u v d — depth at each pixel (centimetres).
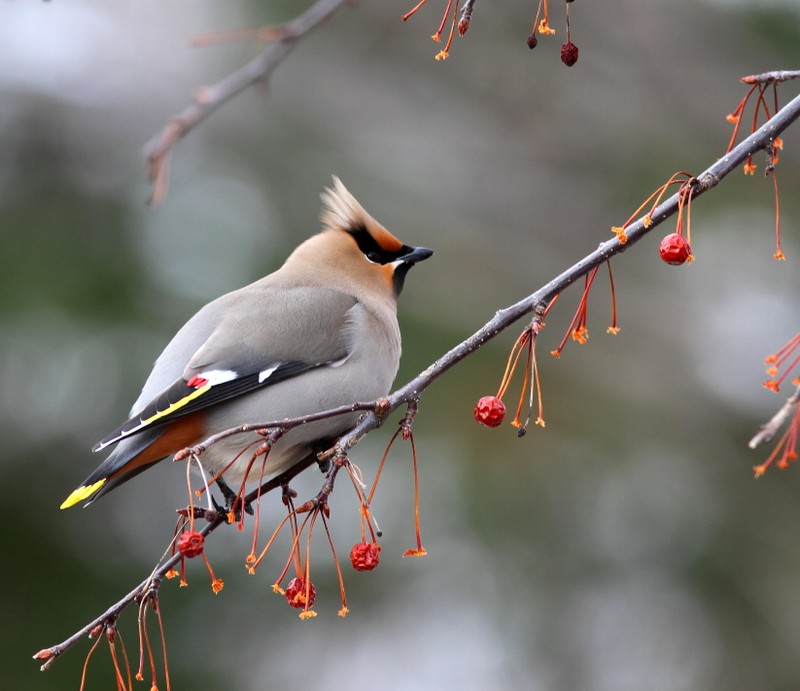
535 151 1795
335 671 1391
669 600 1443
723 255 1683
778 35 1669
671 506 1468
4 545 1300
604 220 1750
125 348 1291
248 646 1348
